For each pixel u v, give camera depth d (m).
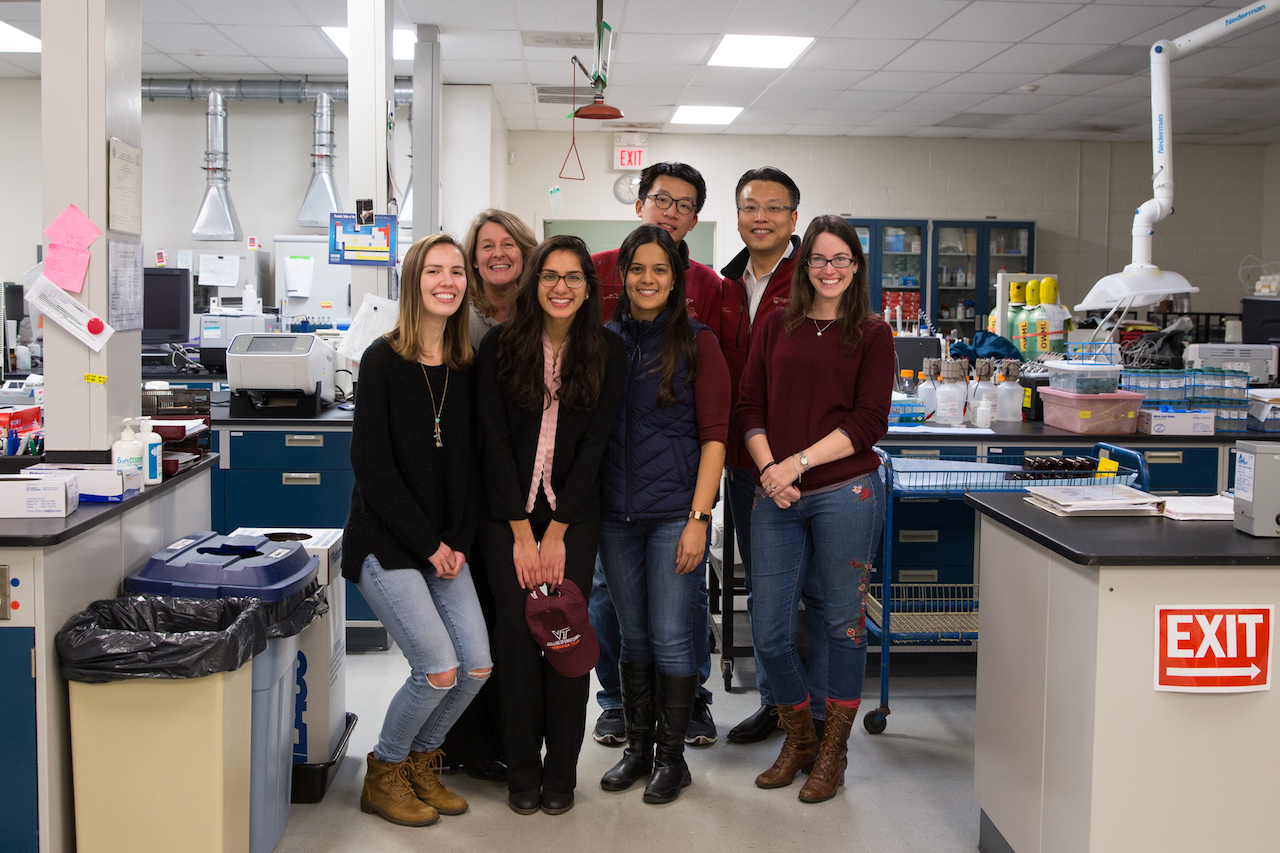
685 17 5.16
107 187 2.02
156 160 6.81
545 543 2.10
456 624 2.06
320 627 2.27
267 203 6.94
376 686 3.05
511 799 2.22
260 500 3.42
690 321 2.24
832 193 8.46
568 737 2.18
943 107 7.24
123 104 2.10
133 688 1.68
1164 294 3.80
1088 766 1.60
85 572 1.79
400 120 6.92
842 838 2.14
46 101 1.98
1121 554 1.55
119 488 1.92
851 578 2.21
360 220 3.76
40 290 1.99
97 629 1.70
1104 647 1.57
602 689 2.97
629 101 7.12
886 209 8.47
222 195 6.54
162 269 5.62
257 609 1.80
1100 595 1.57
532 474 2.11
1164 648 1.57
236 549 2.04
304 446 3.41
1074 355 4.06
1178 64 6.02
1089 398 3.51
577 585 2.10
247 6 5.09
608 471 2.21
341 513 3.42
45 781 1.67
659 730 2.30
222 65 6.36
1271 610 1.59
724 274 2.71
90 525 1.77
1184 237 8.67
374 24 3.77
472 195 6.80
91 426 2.04
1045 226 8.59
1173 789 1.59
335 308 6.27
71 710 1.69
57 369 2.02
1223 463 3.55
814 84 6.57
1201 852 1.61
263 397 3.49
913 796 2.35
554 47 5.81
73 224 2.00
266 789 1.95
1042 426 3.71
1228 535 1.72
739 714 2.89
